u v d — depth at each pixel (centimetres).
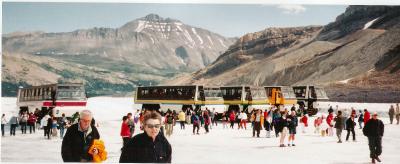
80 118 614
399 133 2480
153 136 534
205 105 3481
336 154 1574
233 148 1758
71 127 621
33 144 1953
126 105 9219
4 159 1508
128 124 1388
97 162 610
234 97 3594
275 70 15225
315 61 13875
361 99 8162
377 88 8706
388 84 8806
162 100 3738
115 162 1371
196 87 3506
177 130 2745
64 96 2917
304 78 13362
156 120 531
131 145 532
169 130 2217
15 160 1489
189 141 2042
